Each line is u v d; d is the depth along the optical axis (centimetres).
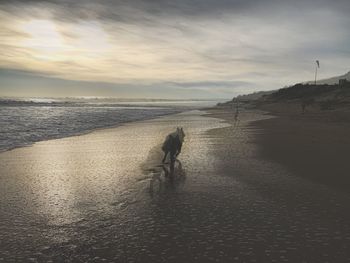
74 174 1170
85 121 3922
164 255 577
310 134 2305
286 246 604
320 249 590
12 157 1510
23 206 832
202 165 1288
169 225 707
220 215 762
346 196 888
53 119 4125
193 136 2248
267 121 3847
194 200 871
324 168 1209
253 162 1333
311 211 780
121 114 5738
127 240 637
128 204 845
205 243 620
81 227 700
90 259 565
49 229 690
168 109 9162
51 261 559
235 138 2119
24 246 614
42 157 1505
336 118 4006
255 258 561
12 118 4169
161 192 944
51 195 923
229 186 997
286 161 1343
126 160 1418
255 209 798
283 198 879
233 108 10231
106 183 1045
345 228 682
